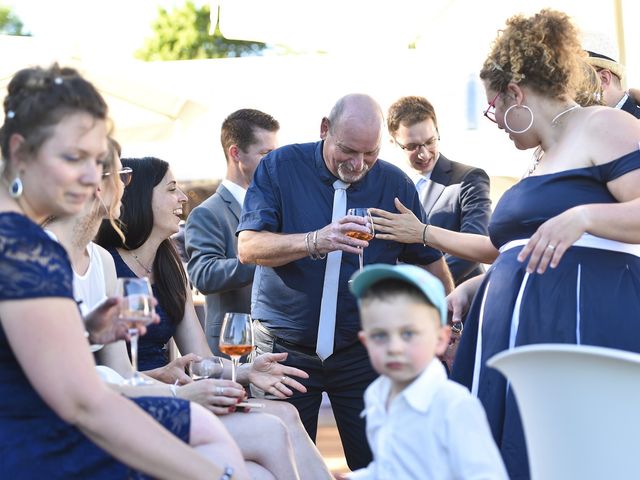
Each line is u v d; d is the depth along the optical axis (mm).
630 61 5008
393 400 2217
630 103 4062
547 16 3211
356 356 4020
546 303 3016
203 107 6766
